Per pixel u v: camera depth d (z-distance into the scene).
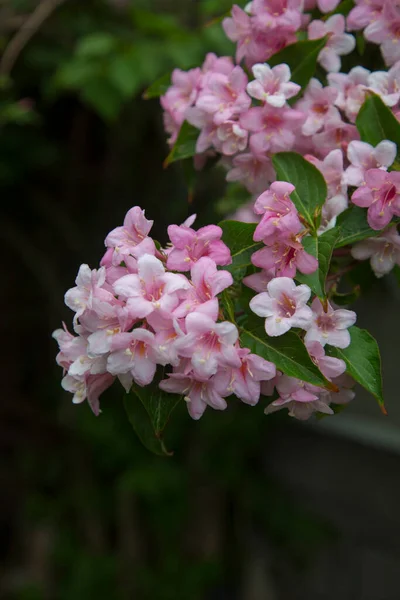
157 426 0.60
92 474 1.91
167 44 1.19
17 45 1.30
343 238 0.63
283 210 0.60
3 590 1.80
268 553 1.81
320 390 0.61
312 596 1.76
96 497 1.86
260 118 0.67
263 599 1.77
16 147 1.67
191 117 0.69
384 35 0.69
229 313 0.60
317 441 1.81
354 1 0.71
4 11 1.39
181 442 1.80
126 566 1.73
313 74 0.70
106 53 1.23
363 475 1.72
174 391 0.60
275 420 1.82
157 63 1.20
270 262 0.60
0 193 1.90
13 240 1.97
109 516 1.85
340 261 0.69
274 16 0.70
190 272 0.61
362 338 0.62
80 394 0.62
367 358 0.61
